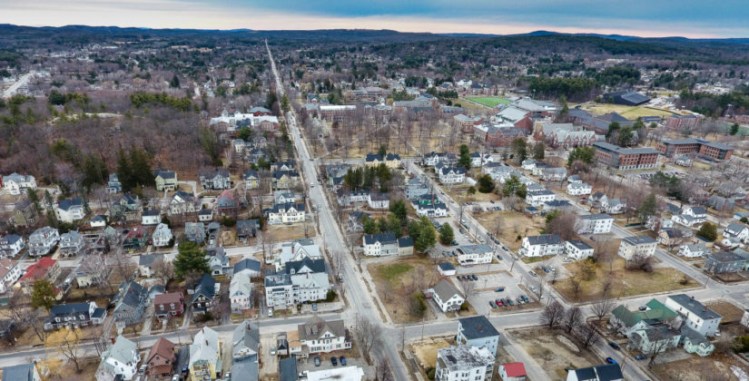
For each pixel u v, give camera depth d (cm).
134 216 16200
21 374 8281
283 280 11456
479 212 17575
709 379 9125
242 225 15038
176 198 16425
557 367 9525
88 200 17288
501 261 14050
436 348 10019
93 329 10425
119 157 18838
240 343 9312
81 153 19762
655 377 9381
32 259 13575
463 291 12281
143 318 10838
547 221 16088
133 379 8975
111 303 11300
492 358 8994
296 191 18975
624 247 14362
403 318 11069
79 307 10488
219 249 13250
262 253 14062
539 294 11962
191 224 14625
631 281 13050
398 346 10081
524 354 9912
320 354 9800
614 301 12019
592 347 10219
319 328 9844
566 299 12094
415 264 13662
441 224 16475
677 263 14212
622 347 10275
